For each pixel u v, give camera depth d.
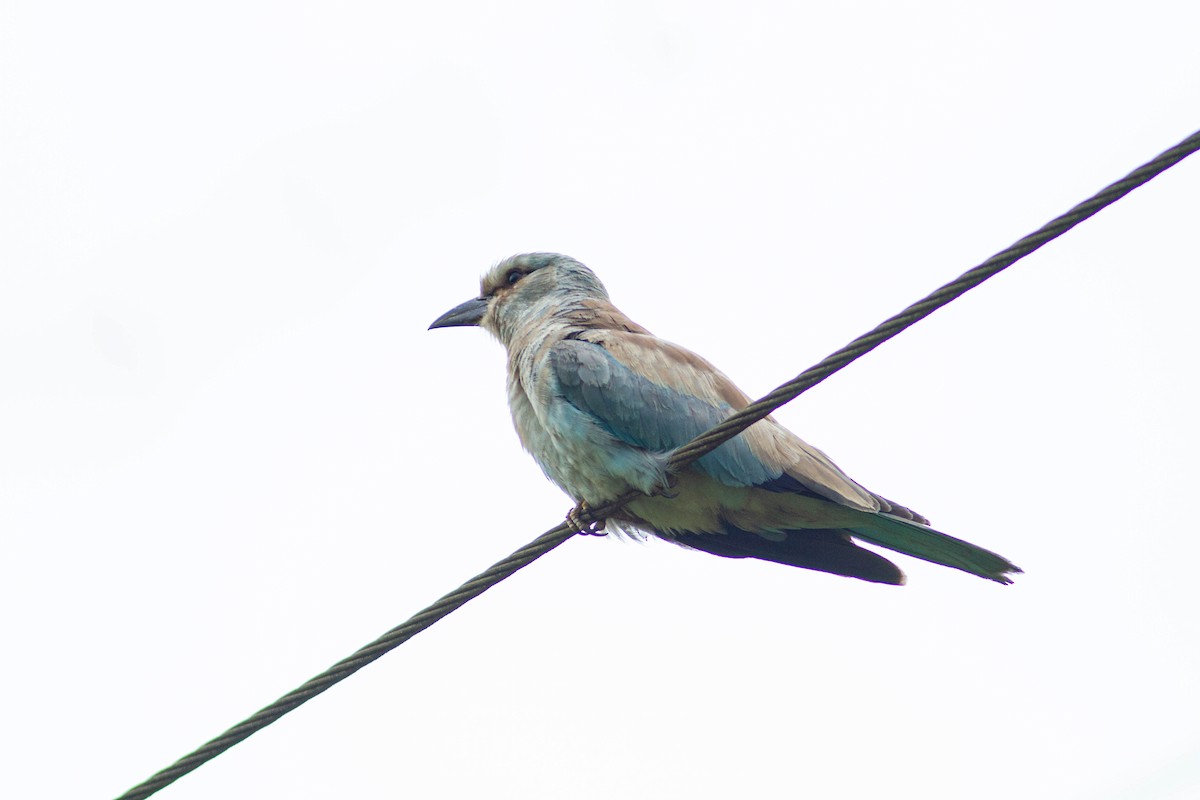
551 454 11.98
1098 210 8.10
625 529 12.23
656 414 11.52
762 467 11.26
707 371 11.98
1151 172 7.93
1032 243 8.27
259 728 9.27
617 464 11.47
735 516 11.77
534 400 11.92
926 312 8.59
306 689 9.35
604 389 11.60
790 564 12.08
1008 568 10.90
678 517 11.84
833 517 11.49
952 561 11.25
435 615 9.57
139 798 9.20
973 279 8.45
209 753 9.23
